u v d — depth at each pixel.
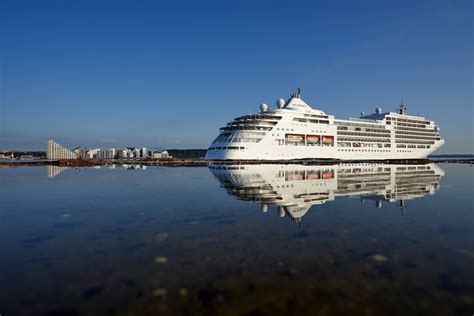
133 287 7.16
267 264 8.50
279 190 24.91
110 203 19.08
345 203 18.59
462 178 38.28
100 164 81.94
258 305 6.30
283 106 87.06
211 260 8.84
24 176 40.69
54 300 6.56
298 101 87.12
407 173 46.22
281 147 76.50
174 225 13.20
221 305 6.30
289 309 6.13
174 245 10.31
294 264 8.48
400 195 22.12
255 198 20.70
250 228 12.62
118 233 11.93
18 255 9.41
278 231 12.10
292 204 18.27
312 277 7.63
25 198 21.36
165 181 33.25
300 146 79.38
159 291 6.94
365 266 8.33
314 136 83.06
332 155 86.44
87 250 9.86
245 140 72.88
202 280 7.49
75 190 25.80
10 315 5.97
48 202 19.61
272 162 75.50
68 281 7.52
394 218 14.40
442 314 5.96
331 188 26.12
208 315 5.92
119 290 7.01
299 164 71.75
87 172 49.28
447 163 103.38
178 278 7.61
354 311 6.06
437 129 115.88
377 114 107.50
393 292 6.85
